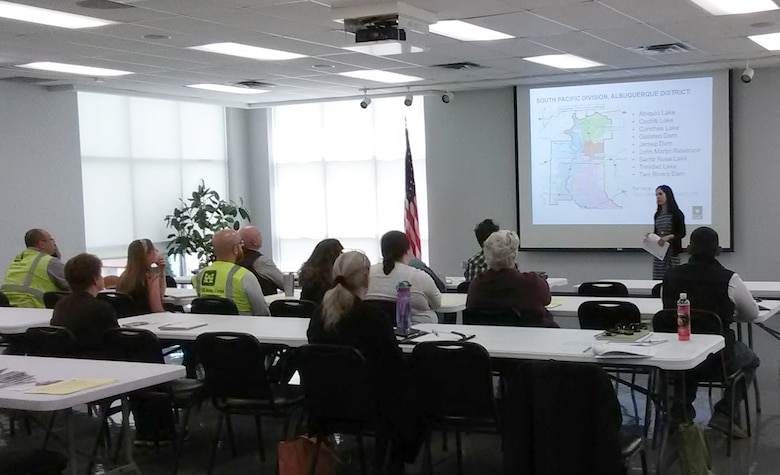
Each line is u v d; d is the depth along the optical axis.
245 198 11.68
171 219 10.23
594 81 8.88
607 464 2.79
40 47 6.42
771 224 8.38
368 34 5.31
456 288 6.63
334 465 3.69
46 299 5.70
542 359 3.33
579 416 2.84
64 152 8.77
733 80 8.38
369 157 10.89
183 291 6.60
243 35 6.06
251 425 5.13
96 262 4.27
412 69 7.96
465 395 3.42
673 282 4.28
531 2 5.19
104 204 9.60
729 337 4.18
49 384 2.97
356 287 3.59
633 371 3.79
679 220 7.53
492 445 4.63
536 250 9.38
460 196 9.88
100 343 4.09
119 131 9.79
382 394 3.54
